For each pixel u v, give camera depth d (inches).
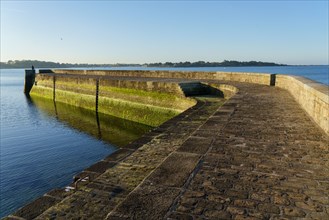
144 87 898.7
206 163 204.1
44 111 1212.5
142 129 839.1
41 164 564.4
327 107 271.1
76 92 1314.0
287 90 636.1
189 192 161.3
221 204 148.1
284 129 295.6
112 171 245.4
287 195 156.9
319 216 136.4
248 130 293.9
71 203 190.5
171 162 206.7
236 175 183.3
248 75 856.9
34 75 1927.9
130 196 157.5
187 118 465.7
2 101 1560.0
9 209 392.8
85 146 685.9
